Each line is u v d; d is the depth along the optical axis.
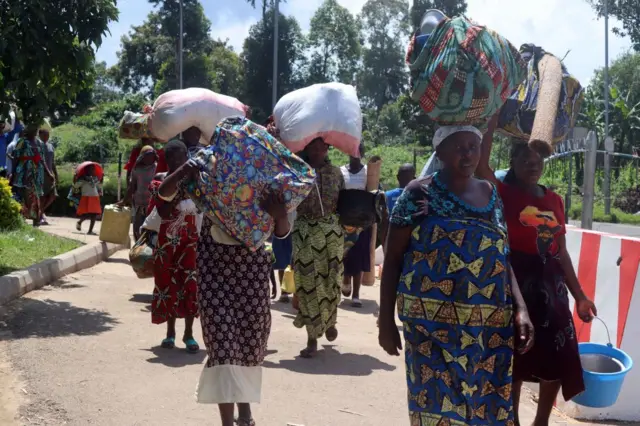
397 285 3.43
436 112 3.93
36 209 13.65
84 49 7.62
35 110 7.82
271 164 4.00
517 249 3.98
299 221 6.18
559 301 3.96
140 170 9.86
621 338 5.18
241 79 74.06
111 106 48.94
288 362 5.95
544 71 4.48
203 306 4.16
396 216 3.38
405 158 39.69
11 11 7.03
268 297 4.29
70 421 4.32
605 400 4.10
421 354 3.30
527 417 4.96
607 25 35.72
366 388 5.34
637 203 27.05
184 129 6.31
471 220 3.29
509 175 4.13
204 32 71.31
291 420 4.58
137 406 4.61
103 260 10.83
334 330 6.39
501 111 4.51
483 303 3.27
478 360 3.27
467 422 3.20
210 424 4.38
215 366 4.07
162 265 5.82
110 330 6.46
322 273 6.13
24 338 5.99
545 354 3.90
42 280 8.22
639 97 56.22
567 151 10.05
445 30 3.88
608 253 5.38
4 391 4.74
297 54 75.81
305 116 5.90
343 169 8.20
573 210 25.16
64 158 34.91
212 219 3.96
